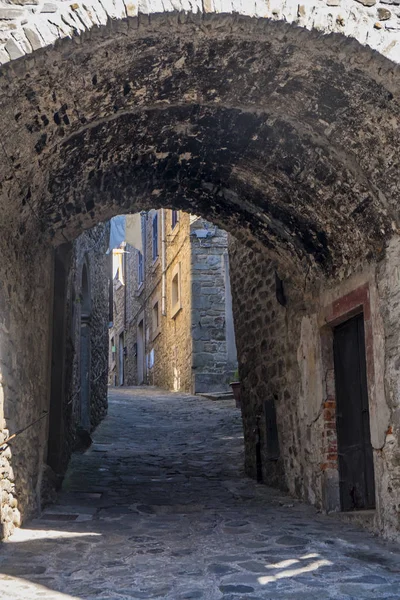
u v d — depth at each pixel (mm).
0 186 4438
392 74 4168
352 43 4102
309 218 5898
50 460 7230
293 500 6809
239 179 6098
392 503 4922
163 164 5938
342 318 6016
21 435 5246
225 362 16953
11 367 4918
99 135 5078
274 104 4910
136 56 4270
